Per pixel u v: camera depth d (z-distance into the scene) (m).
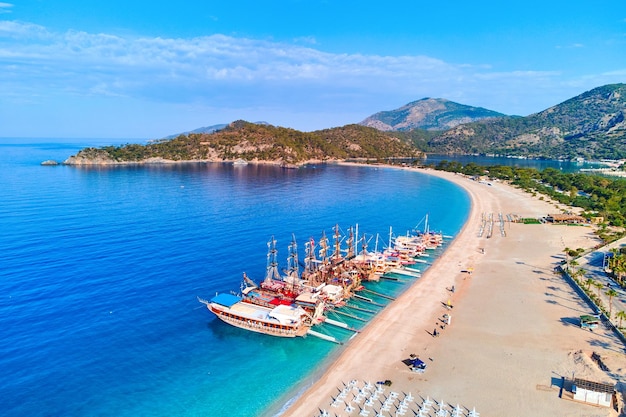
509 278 142.25
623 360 88.56
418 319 113.12
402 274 151.25
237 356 96.81
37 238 178.62
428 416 73.94
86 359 93.19
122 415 76.94
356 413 75.81
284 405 79.31
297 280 132.25
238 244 180.50
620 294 122.62
